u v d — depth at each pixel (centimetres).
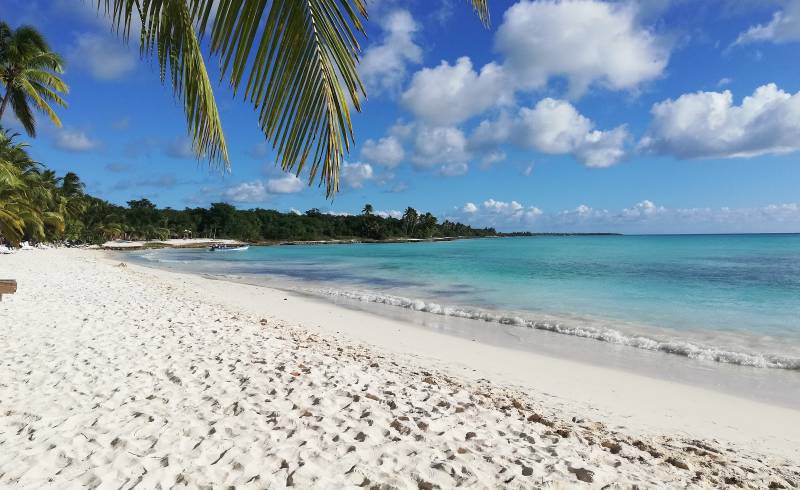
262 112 194
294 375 564
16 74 1875
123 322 866
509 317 1253
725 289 1884
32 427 387
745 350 909
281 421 414
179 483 304
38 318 852
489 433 421
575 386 676
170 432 383
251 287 2005
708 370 778
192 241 9744
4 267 2039
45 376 525
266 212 12838
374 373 621
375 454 356
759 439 502
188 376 544
